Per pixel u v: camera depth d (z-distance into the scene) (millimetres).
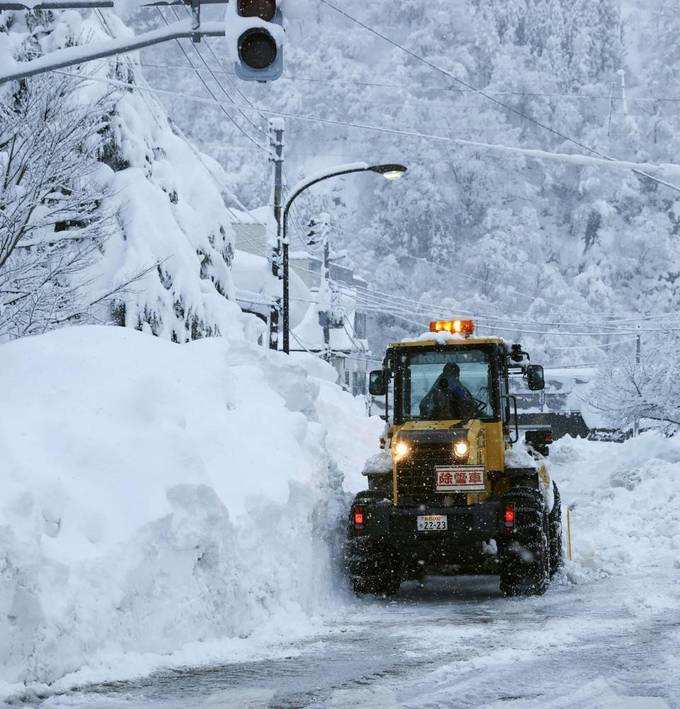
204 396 27906
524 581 30953
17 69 24484
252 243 127125
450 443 31109
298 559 26703
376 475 32562
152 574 21297
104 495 21750
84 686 18109
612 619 25203
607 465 83500
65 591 19141
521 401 152000
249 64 22984
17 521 18797
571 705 16188
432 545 30875
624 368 90188
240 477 25859
